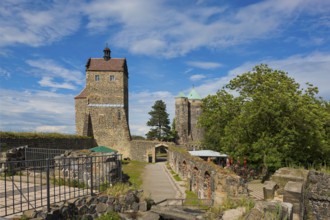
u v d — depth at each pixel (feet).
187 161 83.76
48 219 27.45
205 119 119.65
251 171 86.48
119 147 188.65
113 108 190.70
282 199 32.32
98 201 34.86
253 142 81.30
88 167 43.88
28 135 97.35
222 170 49.34
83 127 184.24
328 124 95.55
